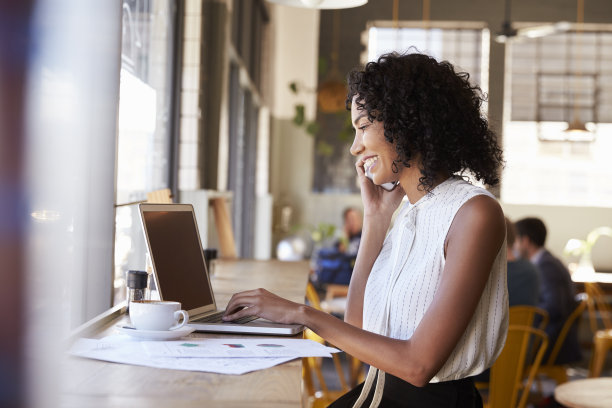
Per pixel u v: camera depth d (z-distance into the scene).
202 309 1.65
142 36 2.67
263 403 0.86
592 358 4.77
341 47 9.36
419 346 1.17
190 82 3.65
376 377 1.35
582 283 7.08
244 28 6.04
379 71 1.35
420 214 1.36
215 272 2.86
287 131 9.44
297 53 9.40
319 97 7.68
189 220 1.74
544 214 9.44
